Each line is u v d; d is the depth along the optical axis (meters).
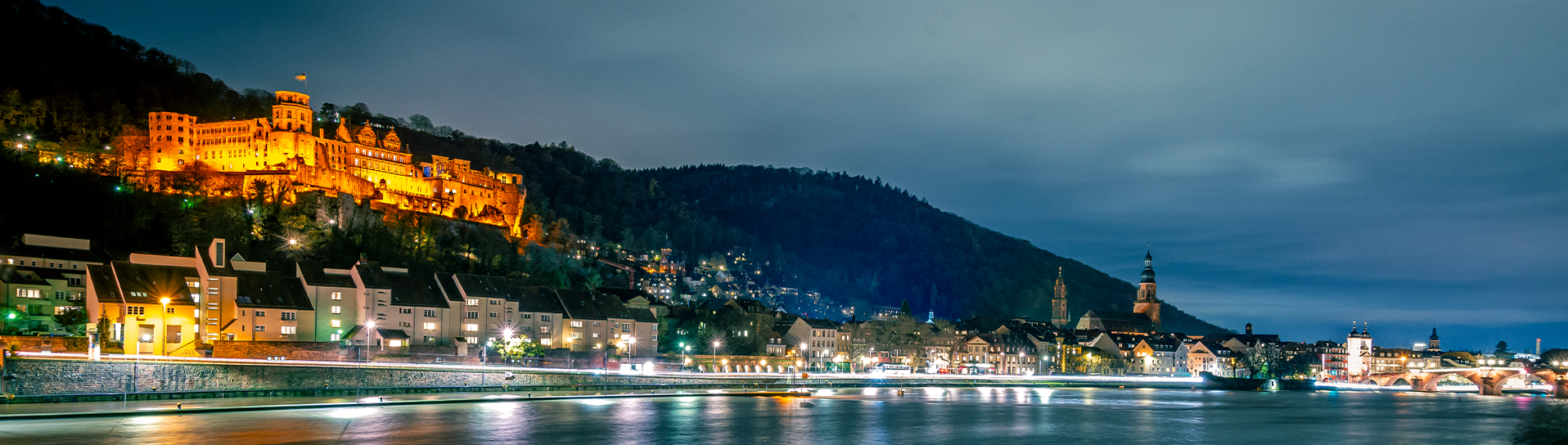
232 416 124.19
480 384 174.50
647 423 132.38
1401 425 160.50
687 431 125.62
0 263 170.50
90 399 132.12
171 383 140.75
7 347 143.75
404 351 187.75
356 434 112.81
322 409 136.50
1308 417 172.38
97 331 155.88
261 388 148.62
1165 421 155.62
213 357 163.88
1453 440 138.00
